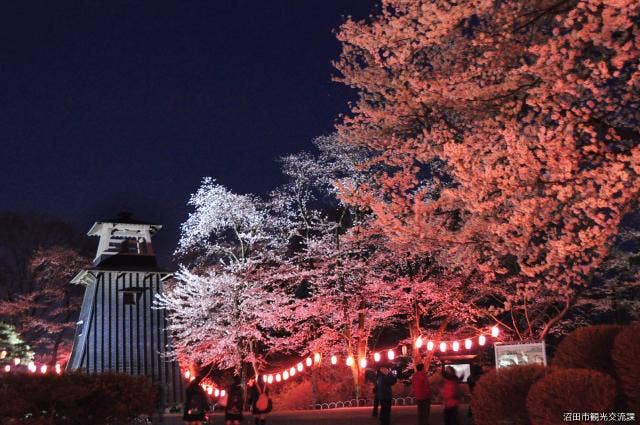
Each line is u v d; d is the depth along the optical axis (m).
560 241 10.90
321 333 32.81
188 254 36.72
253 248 33.72
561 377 7.62
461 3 11.95
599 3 9.86
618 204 10.63
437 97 13.11
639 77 10.30
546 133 11.34
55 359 38.28
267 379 30.92
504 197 11.38
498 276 25.81
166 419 23.22
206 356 32.75
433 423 17.72
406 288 29.17
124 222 30.23
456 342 23.83
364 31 14.44
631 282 27.77
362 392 28.97
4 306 36.59
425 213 13.84
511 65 12.92
